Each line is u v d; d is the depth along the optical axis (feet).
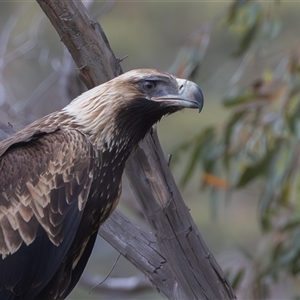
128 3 78.48
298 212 42.01
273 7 43.62
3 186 27.61
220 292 29.17
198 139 43.21
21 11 53.21
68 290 30.07
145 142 28.76
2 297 28.14
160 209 28.78
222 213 68.74
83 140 28.07
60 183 27.61
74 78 44.42
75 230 27.78
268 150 41.34
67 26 27.78
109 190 28.78
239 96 42.29
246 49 44.01
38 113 50.96
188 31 77.71
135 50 76.64
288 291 51.24
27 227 27.50
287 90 41.78
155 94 28.53
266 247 43.16
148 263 30.04
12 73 52.60
